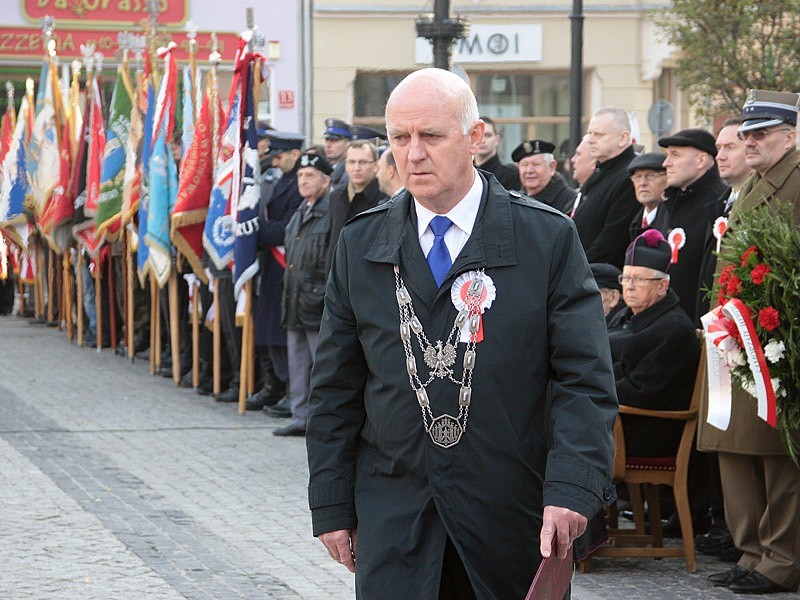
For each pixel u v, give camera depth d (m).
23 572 6.52
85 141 15.70
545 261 3.76
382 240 3.88
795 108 6.48
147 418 11.12
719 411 6.05
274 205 11.23
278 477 8.91
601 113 9.12
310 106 24.91
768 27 20.00
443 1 12.70
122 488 8.48
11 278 19.56
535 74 25.67
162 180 12.93
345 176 11.71
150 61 14.69
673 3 20.53
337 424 3.96
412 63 25.16
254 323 11.43
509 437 3.73
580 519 3.60
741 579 6.41
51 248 16.92
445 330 3.77
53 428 10.54
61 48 24.25
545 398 3.84
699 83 20.50
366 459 3.95
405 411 3.79
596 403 3.71
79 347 15.86
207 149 12.20
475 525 3.73
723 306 5.99
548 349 3.79
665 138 7.92
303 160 10.33
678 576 6.73
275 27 24.61
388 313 3.83
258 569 6.71
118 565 6.70
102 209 14.59
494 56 25.52
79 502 8.05
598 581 6.63
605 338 3.79
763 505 6.49
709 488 7.46
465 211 3.81
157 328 13.66
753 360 5.84
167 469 9.09
